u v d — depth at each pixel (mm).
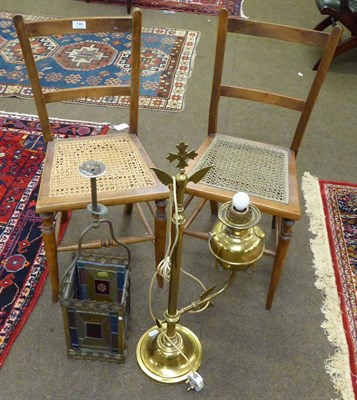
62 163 1420
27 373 1334
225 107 2531
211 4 3582
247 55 3029
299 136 1531
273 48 3133
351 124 2504
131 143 1528
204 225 1838
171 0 3570
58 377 1332
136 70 1450
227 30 1429
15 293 1520
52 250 1381
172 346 1337
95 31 1386
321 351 1452
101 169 1003
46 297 1533
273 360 1419
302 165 2186
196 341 1426
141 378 1346
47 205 1273
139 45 1407
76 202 1283
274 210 1323
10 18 3184
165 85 2641
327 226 1871
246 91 1516
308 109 1472
